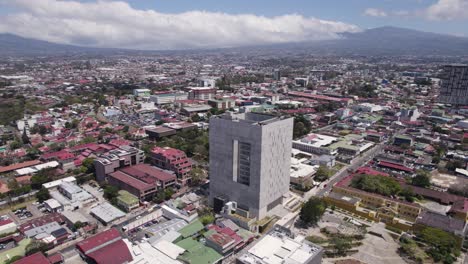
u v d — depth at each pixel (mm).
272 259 117750
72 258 134500
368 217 170375
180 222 159625
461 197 190125
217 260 128375
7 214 175625
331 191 196875
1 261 131875
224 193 177875
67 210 176625
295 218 171000
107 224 165000
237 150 168375
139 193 185750
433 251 140125
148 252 132125
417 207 167375
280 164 175000
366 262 135250
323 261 135125
